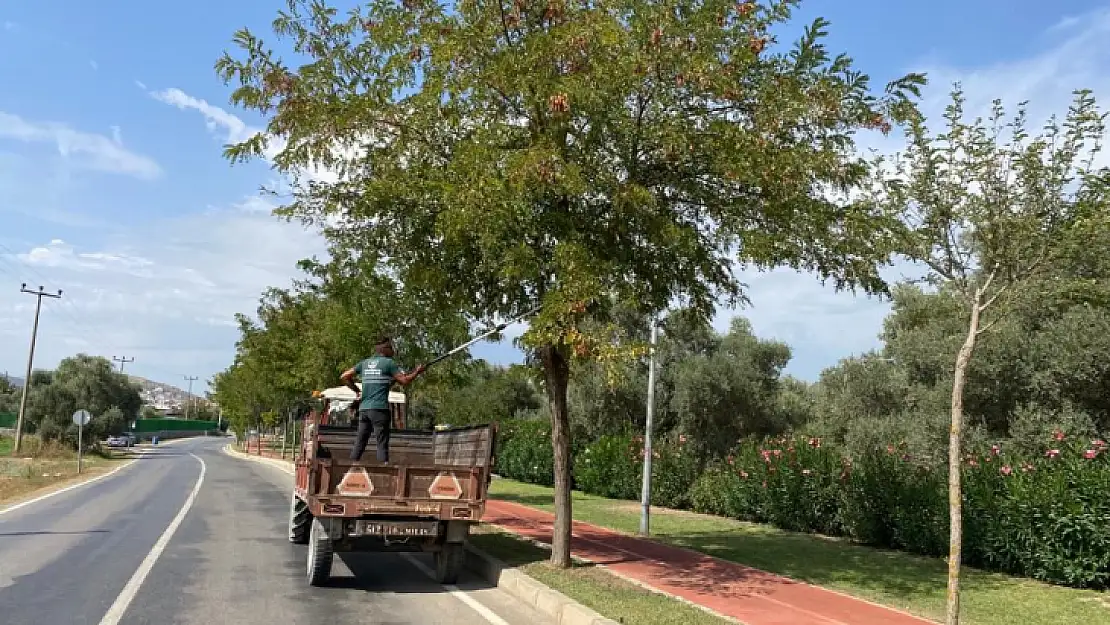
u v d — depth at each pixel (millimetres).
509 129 9094
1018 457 11773
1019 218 6430
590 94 8180
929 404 15945
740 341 27328
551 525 15289
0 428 67438
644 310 10219
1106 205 6207
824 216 8883
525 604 8461
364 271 10727
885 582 9953
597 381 27312
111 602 8031
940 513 11867
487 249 9086
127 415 65062
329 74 9469
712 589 9180
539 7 9109
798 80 8625
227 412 64000
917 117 7004
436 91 8805
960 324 14758
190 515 16625
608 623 6945
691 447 21469
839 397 22250
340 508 8969
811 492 14930
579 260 8297
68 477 30469
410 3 9523
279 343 31406
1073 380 13375
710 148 8773
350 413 13258
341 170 10078
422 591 9125
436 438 12578
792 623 7555
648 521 14531
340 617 7637
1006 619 7934
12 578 9336
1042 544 10133
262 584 9227
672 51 8117
